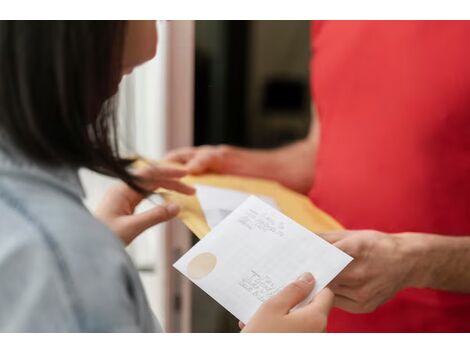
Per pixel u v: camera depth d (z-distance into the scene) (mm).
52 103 512
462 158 990
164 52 1275
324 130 1252
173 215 919
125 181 755
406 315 1073
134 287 525
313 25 1270
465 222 1014
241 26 1743
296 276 729
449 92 971
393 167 1067
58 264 459
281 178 1353
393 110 1059
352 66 1139
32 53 493
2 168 497
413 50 1021
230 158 1316
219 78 1773
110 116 610
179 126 1328
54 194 506
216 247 785
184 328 1377
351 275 832
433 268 877
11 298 455
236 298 717
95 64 521
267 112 1884
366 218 1130
